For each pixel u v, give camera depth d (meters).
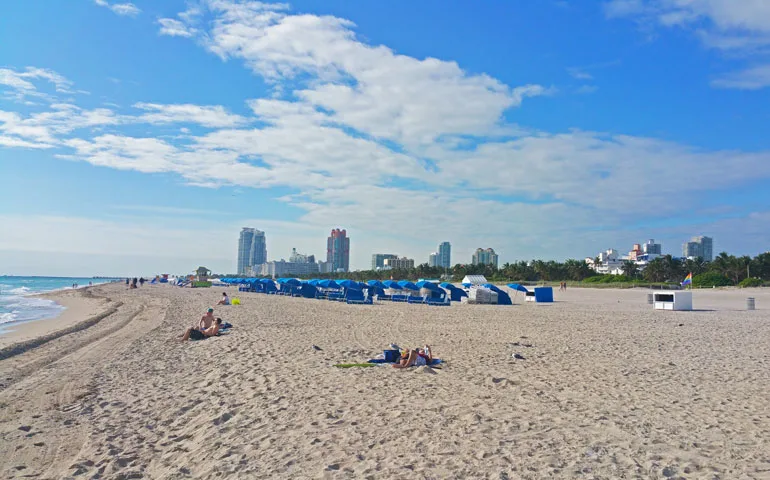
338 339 16.92
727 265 100.56
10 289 95.69
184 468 6.12
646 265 113.56
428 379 10.53
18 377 12.04
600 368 11.91
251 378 10.74
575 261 120.81
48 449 7.12
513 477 5.45
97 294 63.44
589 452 6.20
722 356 13.88
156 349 15.64
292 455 6.29
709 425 7.35
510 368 11.84
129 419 8.40
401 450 6.35
